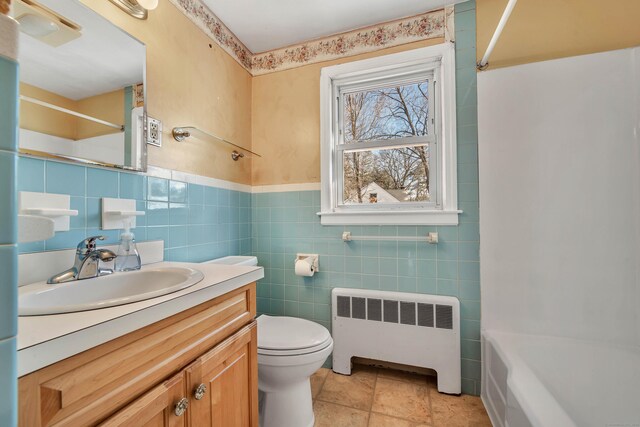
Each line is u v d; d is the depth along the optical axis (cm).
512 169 144
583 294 134
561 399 112
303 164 184
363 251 171
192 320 68
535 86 140
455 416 132
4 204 26
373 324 162
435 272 157
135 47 109
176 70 131
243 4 150
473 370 149
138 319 53
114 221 100
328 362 175
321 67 180
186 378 64
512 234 144
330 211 177
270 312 190
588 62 133
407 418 131
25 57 79
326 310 178
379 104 179
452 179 154
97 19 96
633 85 127
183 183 134
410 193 172
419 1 151
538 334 139
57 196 84
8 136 26
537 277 140
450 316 149
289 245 186
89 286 78
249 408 90
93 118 94
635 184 127
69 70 88
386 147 174
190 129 136
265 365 113
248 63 192
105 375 48
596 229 132
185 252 134
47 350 40
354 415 133
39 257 79
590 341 131
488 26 150
